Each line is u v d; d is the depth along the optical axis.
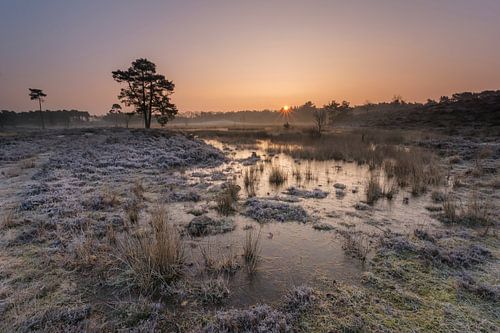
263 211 6.71
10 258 4.34
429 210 7.01
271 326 2.99
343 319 3.13
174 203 7.50
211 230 5.67
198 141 22.92
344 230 5.72
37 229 5.29
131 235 5.27
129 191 8.38
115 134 21.52
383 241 5.07
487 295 3.49
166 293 3.60
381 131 32.66
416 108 59.47
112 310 3.27
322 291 3.67
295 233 5.64
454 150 15.84
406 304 3.38
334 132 34.97
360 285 3.80
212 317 3.18
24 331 2.89
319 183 10.12
